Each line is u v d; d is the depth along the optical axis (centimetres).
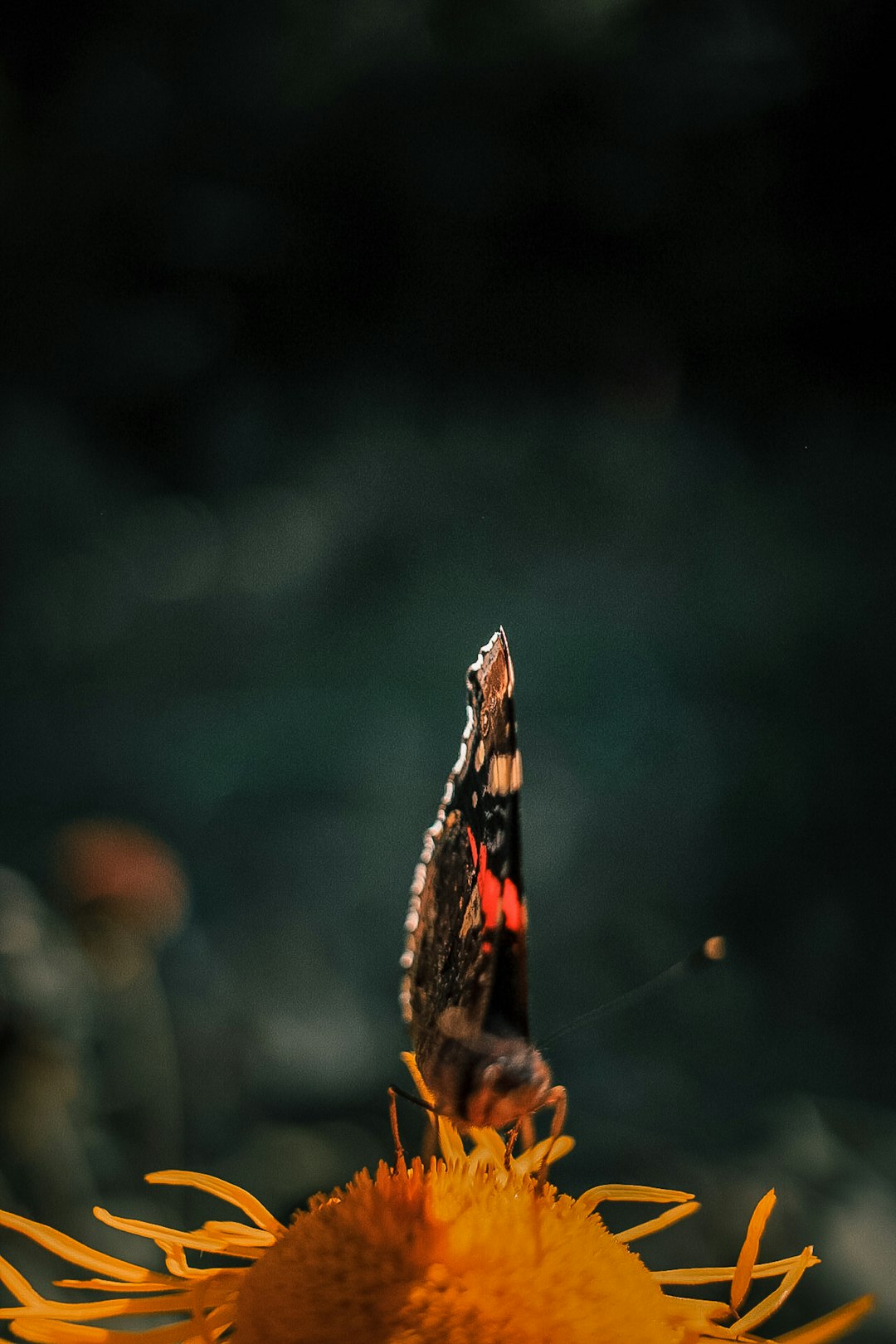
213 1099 71
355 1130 70
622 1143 76
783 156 135
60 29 147
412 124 144
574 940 116
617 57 138
